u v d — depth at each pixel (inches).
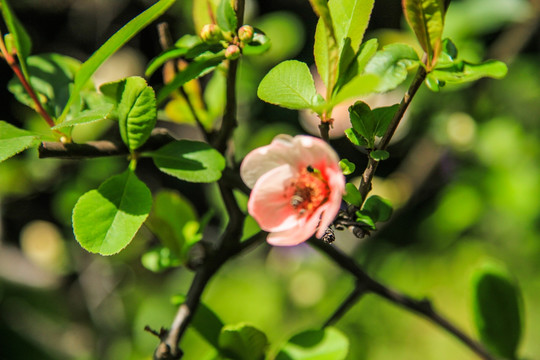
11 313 53.7
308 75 23.7
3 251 58.2
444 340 56.5
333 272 55.4
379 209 23.9
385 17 62.1
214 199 44.9
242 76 44.9
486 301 27.0
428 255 62.4
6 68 66.1
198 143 24.4
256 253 56.5
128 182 24.0
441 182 55.4
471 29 43.6
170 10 53.7
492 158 52.7
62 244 56.2
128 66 56.8
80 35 68.0
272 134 46.7
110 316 54.5
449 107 51.4
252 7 47.4
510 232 60.2
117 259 55.2
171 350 24.9
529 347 57.8
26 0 67.9
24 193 55.7
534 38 55.8
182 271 53.4
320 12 23.3
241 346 25.2
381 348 55.1
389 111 24.0
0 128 23.8
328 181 23.7
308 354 25.1
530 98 55.2
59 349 52.9
